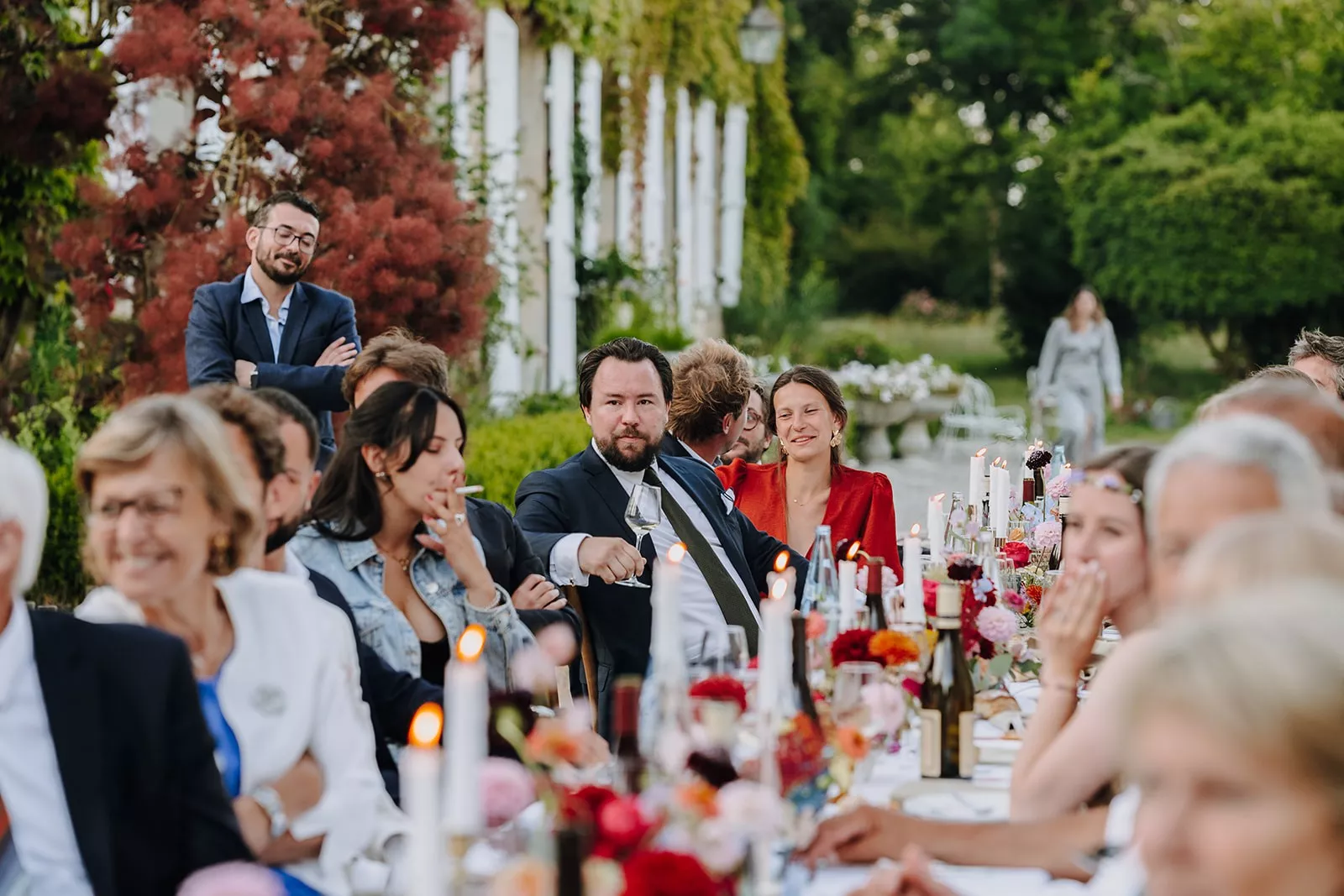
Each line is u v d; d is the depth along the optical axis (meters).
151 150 8.75
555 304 16.06
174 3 8.50
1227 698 1.60
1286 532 2.21
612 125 18.50
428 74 9.59
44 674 2.69
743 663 3.26
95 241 8.49
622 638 5.00
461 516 3.97
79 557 7.93
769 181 31.03
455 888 2.32
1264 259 28.36
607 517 5.19
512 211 12.13
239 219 8.31
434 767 1.82
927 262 41.31
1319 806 1.58
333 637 3.19
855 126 42.59
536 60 15.49
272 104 8.52
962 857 2.90
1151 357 32.50
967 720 3.48
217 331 6.57
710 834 2.19
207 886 2.14
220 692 3.05
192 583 3.01
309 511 3.97
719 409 6.03
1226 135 29.36
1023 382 37.31
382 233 8.91
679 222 23.33
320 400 6.43
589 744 3.34
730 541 5.31
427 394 3.93
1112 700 2.99
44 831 2.73
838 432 6.14
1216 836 1.62
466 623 4.04
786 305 28.08
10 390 8.52
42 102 8.29
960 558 4.10
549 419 11.44
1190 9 35.75
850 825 2.92
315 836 3.06
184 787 2.73
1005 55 39.53
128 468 2.82
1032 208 36.62
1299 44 30.50
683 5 21.67
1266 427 2.88
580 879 2.03
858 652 3.61
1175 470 2.88
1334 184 28.53
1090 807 3.07
